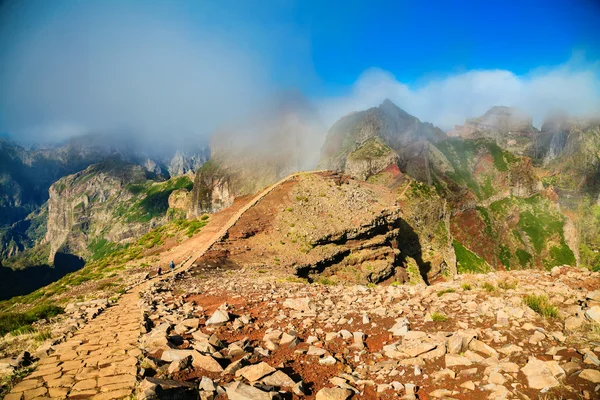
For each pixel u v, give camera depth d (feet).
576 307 29.66
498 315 29.25
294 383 22.95
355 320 36.47
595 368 19.26
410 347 26.58
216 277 114.32
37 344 37.55
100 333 39.40
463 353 24.26
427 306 38.55
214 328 38.55
